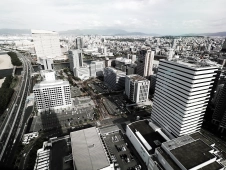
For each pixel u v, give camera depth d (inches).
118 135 5536.4
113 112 7465.6
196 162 3469.5
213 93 7765.8
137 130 5305.1
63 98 7573.8
